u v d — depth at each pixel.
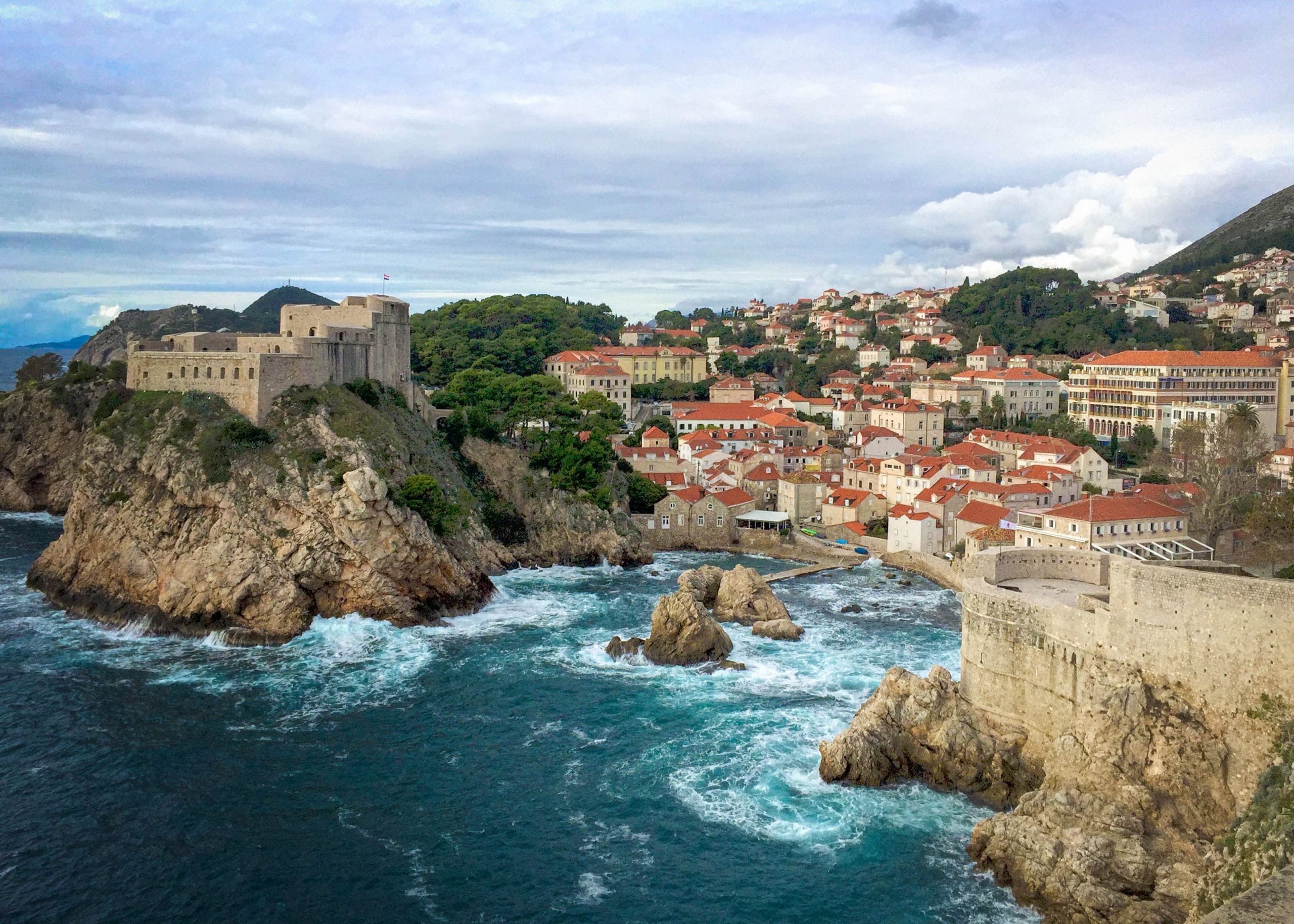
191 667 108.25
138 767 83.19
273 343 153.25
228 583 119.75
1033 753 74.88
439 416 188.50
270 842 72.31
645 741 89.19
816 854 70.12
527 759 85.88
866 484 197.75
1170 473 191.38
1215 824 61.12
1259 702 60.75
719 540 182.00
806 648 115.19
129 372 150.88
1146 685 66.38
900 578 153.38
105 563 127.75
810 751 86.19
